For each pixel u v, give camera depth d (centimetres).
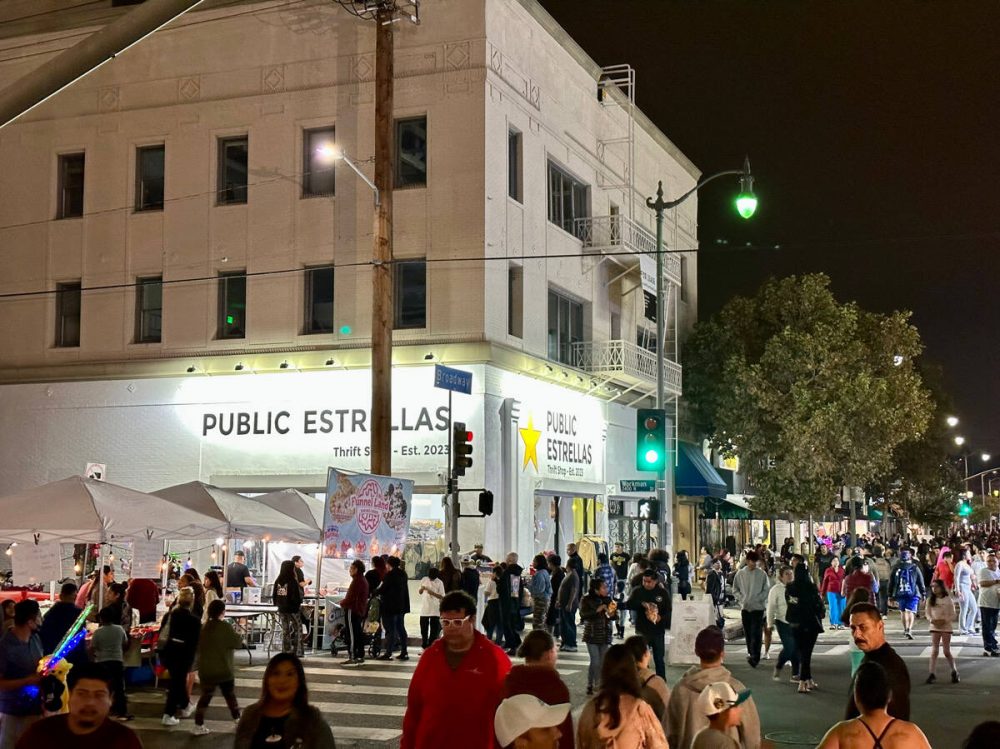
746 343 4431
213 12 3123
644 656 797
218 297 3078
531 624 2627
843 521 6838
